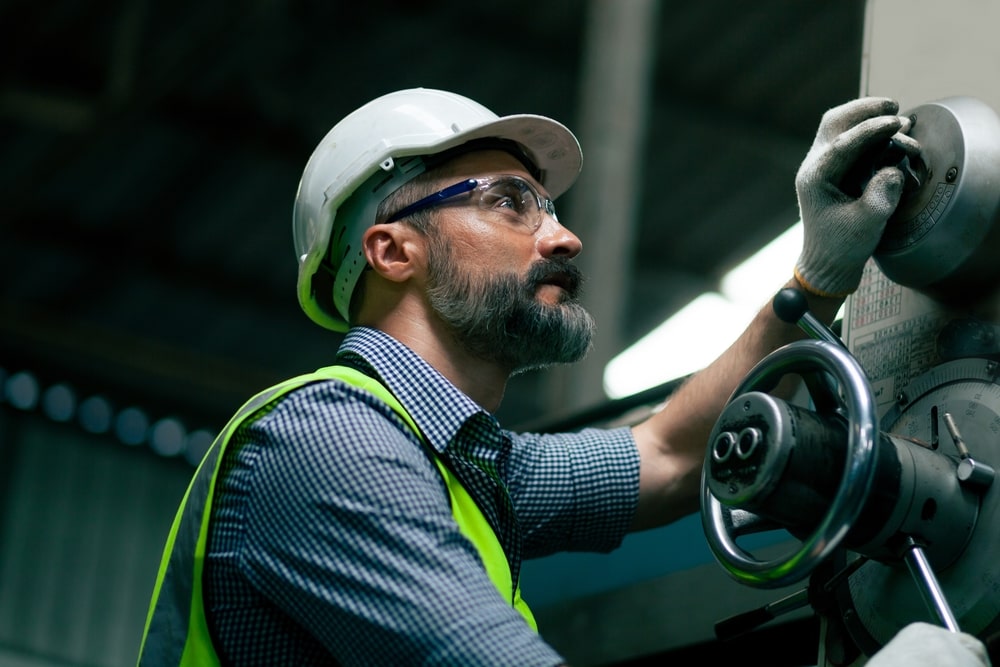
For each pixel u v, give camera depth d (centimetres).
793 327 164
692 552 199
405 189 168
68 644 920
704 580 195
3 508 930
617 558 213
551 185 183
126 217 1073
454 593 125
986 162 133
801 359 128
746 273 1015
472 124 171
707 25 913
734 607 187
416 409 150
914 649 109
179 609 141
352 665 128
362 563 129
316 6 921
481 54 949
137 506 998
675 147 983
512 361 165
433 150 167
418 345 164
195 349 1165
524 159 176
